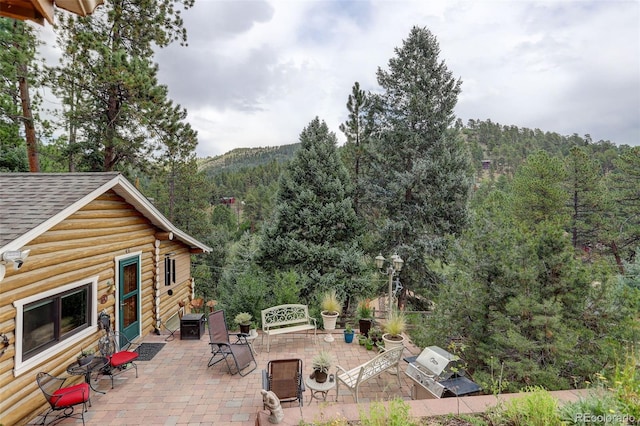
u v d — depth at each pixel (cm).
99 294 690
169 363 722
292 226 1544
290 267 1517
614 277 577
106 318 679
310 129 1625
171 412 539
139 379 650
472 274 654
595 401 351
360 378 547
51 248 556
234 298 1080
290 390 536
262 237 1588
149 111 1296
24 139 1354
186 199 2667
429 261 1602
